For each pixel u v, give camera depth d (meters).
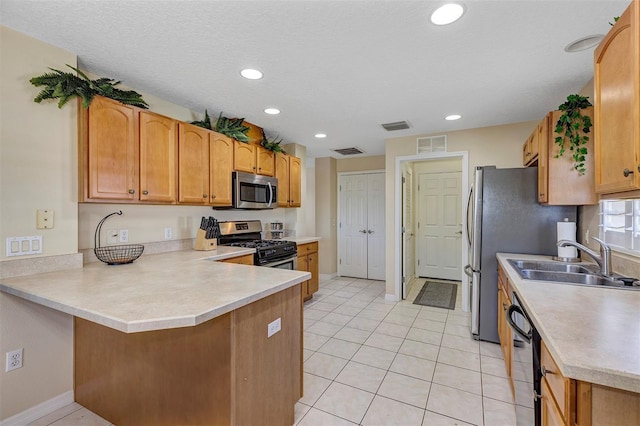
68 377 1.95
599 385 0.81
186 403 1.47
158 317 1.12
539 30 1.69
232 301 1.30
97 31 1.70
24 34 1.72
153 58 2.00
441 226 5.56
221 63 2.06
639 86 1.06
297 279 1.74
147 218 2.68
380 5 1.48
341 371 2.33
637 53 1.06
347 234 5.73
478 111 3.04
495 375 2.26
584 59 2.01
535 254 2.64
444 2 1.46
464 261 3.70
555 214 2.60
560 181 2.21
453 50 1.90
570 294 1.45
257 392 1.49
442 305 3.97
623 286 1.61
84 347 1.90
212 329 1.38
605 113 1.32
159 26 1.65
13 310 1.71
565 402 0.87
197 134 2.74
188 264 2.18
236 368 1.35
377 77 2.29
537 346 1.17
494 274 2.77
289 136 4.05
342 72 2.20
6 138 1.68
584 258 2.38
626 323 1.09
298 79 2.32
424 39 1.78
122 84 2.39
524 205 2.68
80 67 2.11
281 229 4.32
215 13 1.54
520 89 2.50
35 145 1.79
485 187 2.79
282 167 4.01
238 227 3.63
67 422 1.79
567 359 0.83
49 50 1.83
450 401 1.96
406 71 2.19
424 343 2.82
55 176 1.87
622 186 1.18
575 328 1.04
